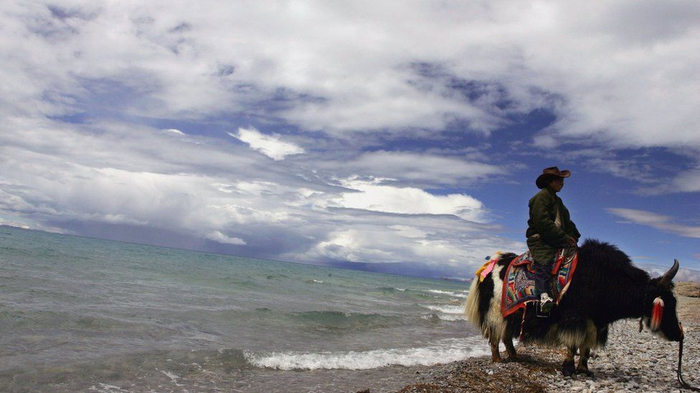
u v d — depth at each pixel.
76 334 8.93
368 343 11.72
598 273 6.32
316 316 15.23
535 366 7.46
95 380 6.45
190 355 8.22
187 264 44.22
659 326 6.13
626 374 7.30
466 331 16.22
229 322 12.47
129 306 13.01
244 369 7.86
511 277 6.95
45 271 19.67
